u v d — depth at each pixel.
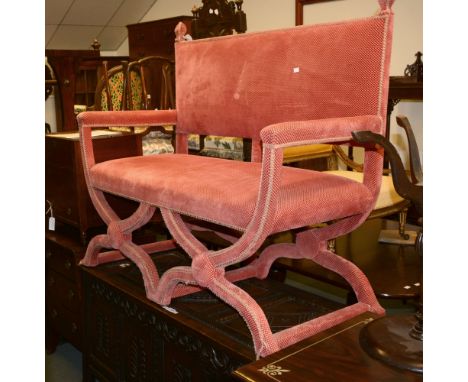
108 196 2.10
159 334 1.56
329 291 2.76
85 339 1.97
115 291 1.73
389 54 1.38
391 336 1.03
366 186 1.45
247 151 2.84
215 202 1.27
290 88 1.57
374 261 1.94
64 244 2.10
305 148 3.06
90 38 6.04
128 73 2.64
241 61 1.72
